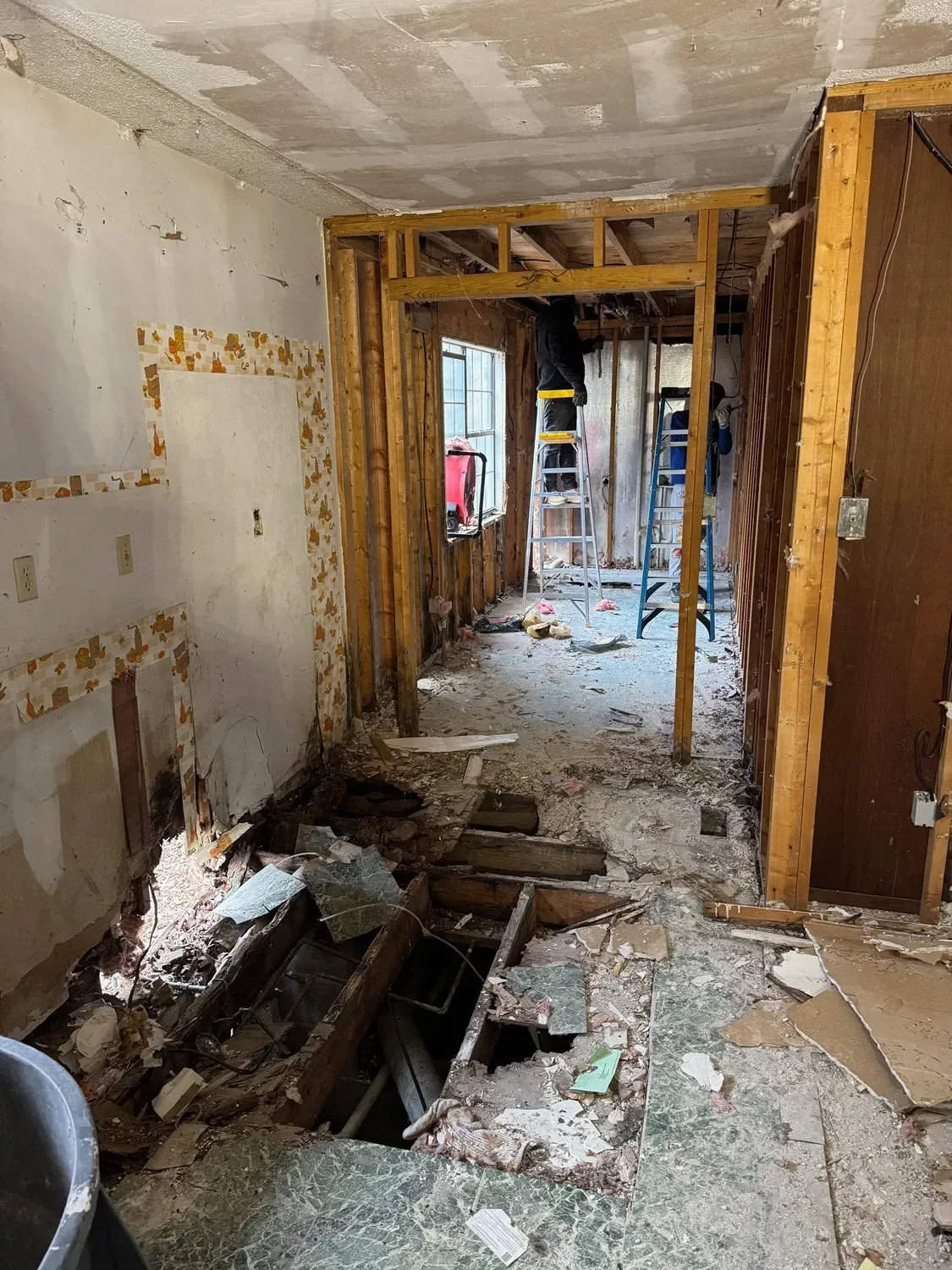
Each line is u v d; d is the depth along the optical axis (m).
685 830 3.18
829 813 2.79
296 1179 1.77
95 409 2.27
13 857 2.06
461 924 2.88
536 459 6.64
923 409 2.45
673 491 7.70
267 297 3.19
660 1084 1.99
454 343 5.85
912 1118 1.87
